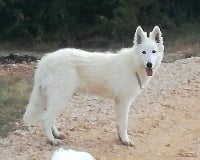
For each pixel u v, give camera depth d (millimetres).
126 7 32594
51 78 9141
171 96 13500
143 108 12172
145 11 34000
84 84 9406
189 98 13266
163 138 9891
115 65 9359
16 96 12844
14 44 30562
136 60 9273
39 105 9328
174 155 8945
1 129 10125
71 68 9211
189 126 10742
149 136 9992
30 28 31219
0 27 31453
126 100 9398
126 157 8773
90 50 29938
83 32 32312
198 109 12148
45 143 9281
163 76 16203
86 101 12789
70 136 9789
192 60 19234
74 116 11305
